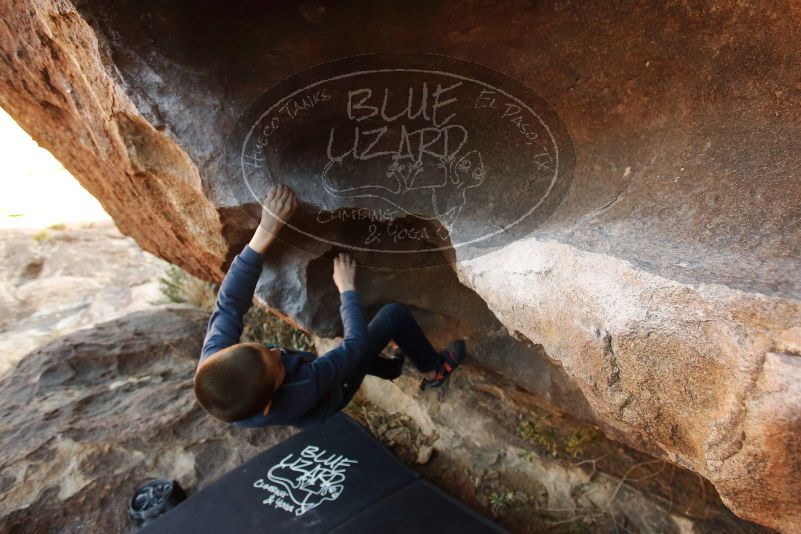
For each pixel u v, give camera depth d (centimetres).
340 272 175
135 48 129
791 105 107
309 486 213
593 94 128
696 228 109
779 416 84
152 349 325
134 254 540
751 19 106
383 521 196
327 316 195
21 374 304
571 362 124
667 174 119
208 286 415
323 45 131
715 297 93
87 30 126
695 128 118
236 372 126
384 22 126
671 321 99
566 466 215
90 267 514
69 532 210
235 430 256
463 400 248
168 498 214
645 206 120
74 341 331
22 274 489
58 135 218
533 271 129
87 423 260
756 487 95
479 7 122
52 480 228
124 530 212
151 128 141
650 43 117
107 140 172
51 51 150
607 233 121
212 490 214
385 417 262
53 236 543
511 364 213
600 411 129
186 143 141
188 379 300
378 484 213
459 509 199
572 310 119
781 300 87
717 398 96
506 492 216
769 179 105
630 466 210
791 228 99
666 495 199
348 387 172
